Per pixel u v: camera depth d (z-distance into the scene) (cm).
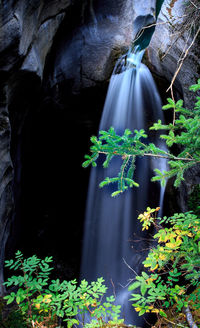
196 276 168
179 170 183
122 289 589
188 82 543
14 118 447
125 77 654
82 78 632
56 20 443
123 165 193
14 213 577
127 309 488
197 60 532
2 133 312
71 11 511
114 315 181
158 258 179
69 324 179
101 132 183
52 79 597
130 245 698
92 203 808
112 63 648
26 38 322
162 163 688
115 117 677
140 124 681
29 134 627
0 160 316
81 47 615
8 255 534
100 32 641
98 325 187
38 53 391
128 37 650
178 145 598
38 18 359
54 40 527
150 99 651
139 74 640
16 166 564
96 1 595
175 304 259
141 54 630
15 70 321
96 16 623
